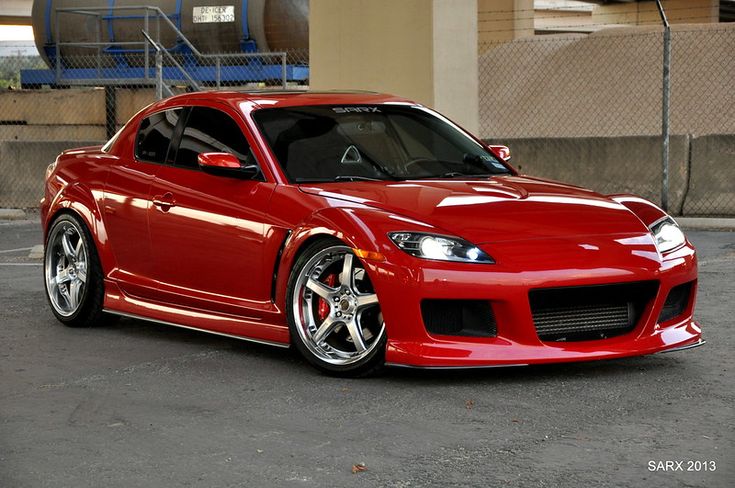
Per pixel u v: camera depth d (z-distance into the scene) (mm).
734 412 4863
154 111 7180
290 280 5836
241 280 6191
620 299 5539
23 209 16453
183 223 6504
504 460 4203
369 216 5594
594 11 46031
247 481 4012
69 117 18141
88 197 7227
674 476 3979
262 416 4945
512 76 24172
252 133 6379
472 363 5277
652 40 23062
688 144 13844
